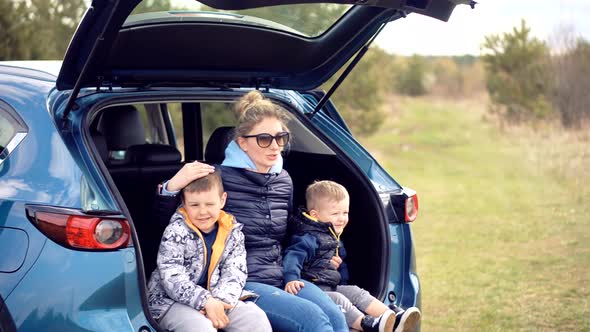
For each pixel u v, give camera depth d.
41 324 2.51
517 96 16.06
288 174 3.47
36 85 2.95
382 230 3.36
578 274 6.31
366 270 3.43
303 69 3.52
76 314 2.50
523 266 6.72
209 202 2.85
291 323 2.86
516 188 11.22
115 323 2.52
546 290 5.88
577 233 7.97
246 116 3.12
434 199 10.80
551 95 14.19
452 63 31.12
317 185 3.31
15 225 2.63
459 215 9.47
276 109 3.15
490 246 7.65
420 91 29.92
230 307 2.79
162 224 2.96
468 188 11.64
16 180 2.71
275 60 3.37
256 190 3.12
